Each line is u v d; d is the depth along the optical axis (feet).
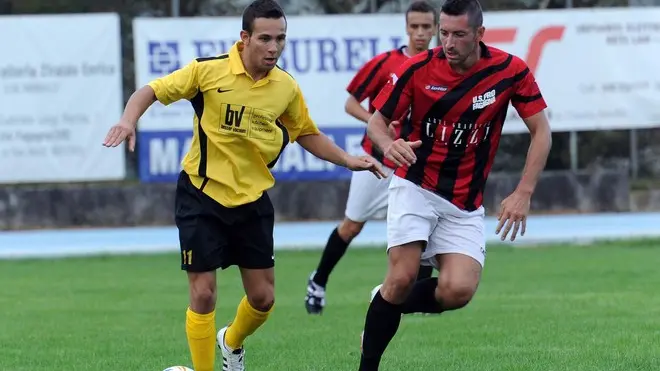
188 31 181.16
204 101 58.49
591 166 198.08
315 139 62.49
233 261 60.54
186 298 110.11
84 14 180.04
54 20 179.01
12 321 94.07
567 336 79.97
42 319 95.25
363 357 61.93
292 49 181.68
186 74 57.88
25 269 142.51
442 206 61.05
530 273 127.65
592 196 195.11
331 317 94.53
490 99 59.16
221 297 110.63
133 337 83.82
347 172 186.29
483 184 61.98
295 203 189.98
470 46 56.80
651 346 74.64
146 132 182.60
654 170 197.88
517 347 75.66
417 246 60.59
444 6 56.80
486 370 66.69
